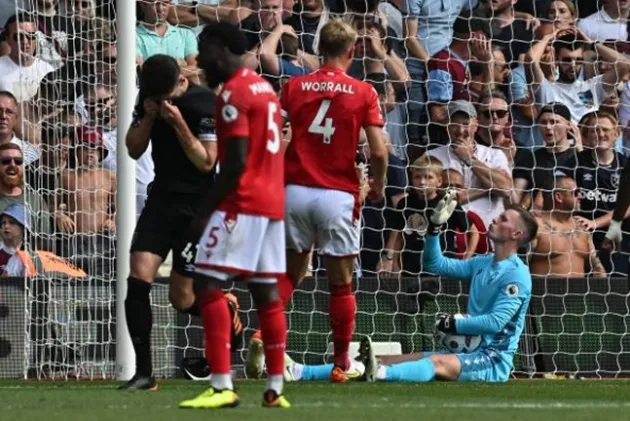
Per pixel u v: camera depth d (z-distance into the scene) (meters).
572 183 46.50
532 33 48.81
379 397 24.88
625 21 49.91
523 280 33.66
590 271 45.88
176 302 27.28
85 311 37.81
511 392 28.17
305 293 39.25
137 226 26.23
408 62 47.12
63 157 41.25
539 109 47.72
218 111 19.39
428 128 46.31
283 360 20.11
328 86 29.97
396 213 44.28
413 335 39.88
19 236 40.62
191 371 34.41
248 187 19.36
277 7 45.66
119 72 33.06
